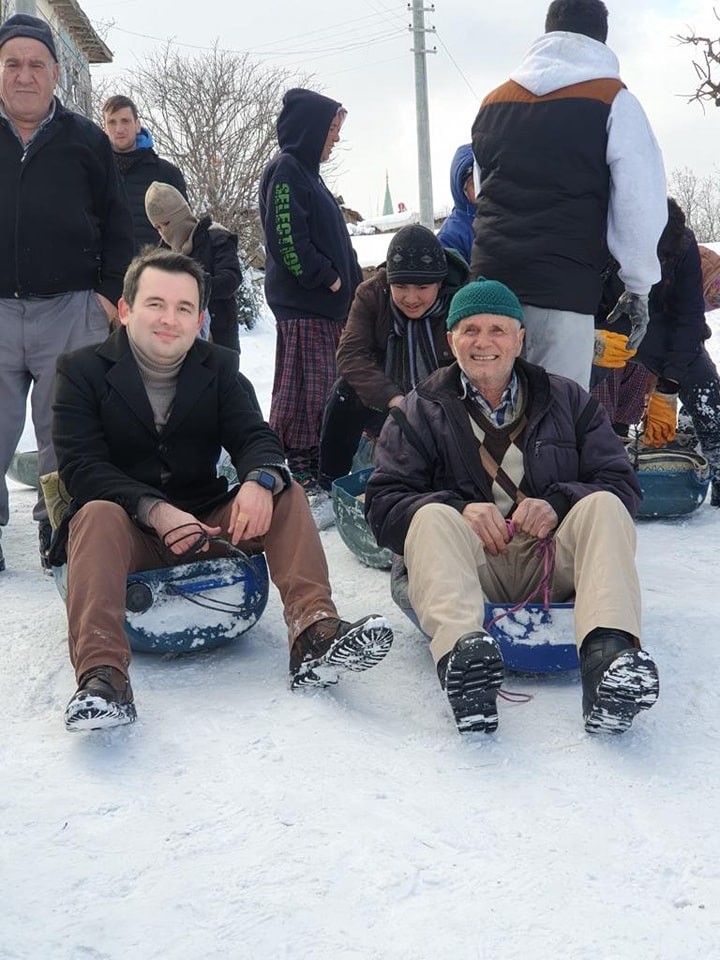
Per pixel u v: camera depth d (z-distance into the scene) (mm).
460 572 2906
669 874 2166
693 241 5051
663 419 5363
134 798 2459
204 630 3244
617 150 3844
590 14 3990
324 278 5266
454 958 1921
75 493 3158
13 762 2635
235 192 21516
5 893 2109
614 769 2600
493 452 3301
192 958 1926
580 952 1935
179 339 3205
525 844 2271
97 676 2721
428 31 25953
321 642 2949
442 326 4363
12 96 4195
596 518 2945
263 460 3205
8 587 4141
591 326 4008
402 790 2496
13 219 4250
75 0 20812
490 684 2711
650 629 3525
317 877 2152
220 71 21641
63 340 4367
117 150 6754
